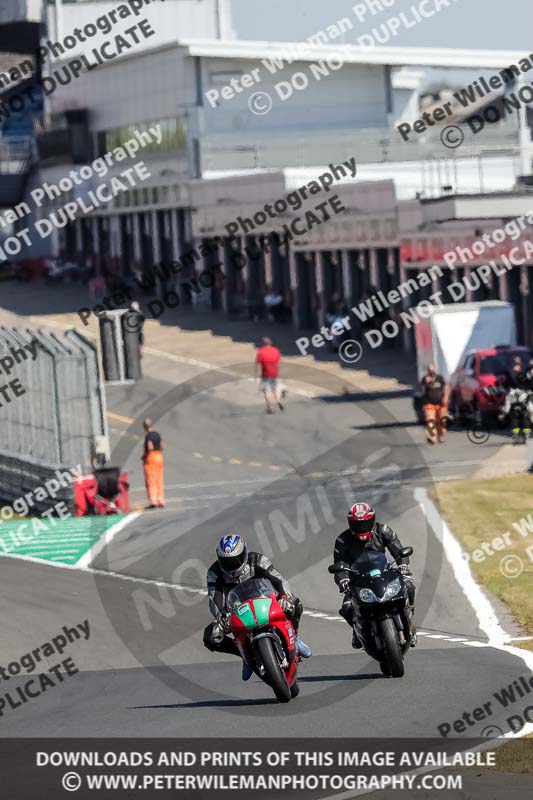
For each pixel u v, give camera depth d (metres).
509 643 59.81
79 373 118.50
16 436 126.50
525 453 126.19
